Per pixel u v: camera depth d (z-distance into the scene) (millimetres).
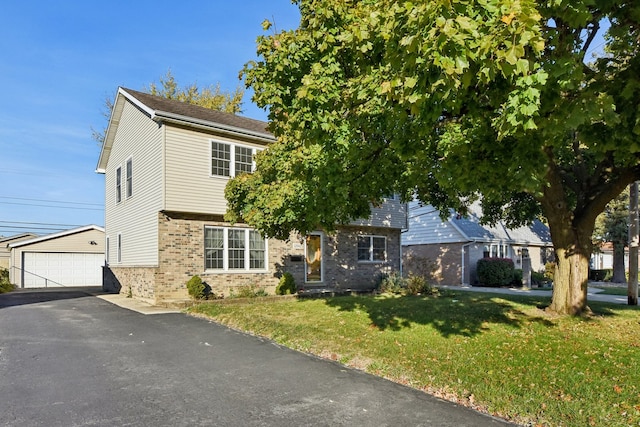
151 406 4582
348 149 6676
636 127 4543
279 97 6121
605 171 9094
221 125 14680
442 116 6070
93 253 26406
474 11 3609
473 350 6719
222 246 14812
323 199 7730
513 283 23250
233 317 10078
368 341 7426
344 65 6297
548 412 4289
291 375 5781
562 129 4293
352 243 18812
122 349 7215
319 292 15898
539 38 3441
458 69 3363
